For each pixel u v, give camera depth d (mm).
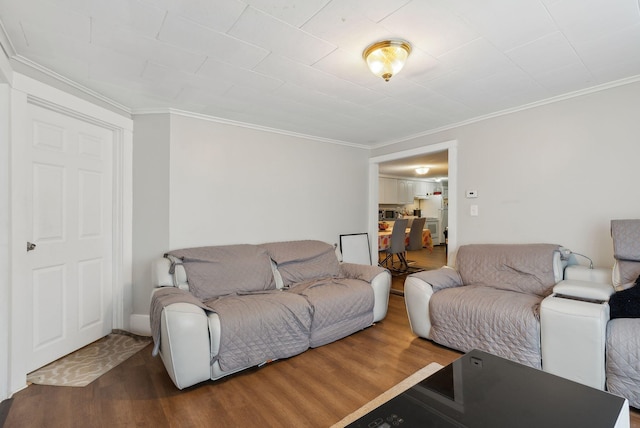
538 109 2818
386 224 7254
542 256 2551
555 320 1894
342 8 1506
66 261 2424
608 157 2447
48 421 1655
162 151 2904
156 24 1637
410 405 1183
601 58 2025
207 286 2582
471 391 1275
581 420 1084
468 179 3338
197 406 1784
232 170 3283
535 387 1308
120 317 2846
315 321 2500
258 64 2084
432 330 2553
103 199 2773
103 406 1785
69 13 1539
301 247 3445
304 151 3893
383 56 1852
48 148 2279
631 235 2137
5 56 1784
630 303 1827
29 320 2113
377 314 3002
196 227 3047
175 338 1868
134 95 2602
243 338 2107
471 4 1484
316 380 2053
